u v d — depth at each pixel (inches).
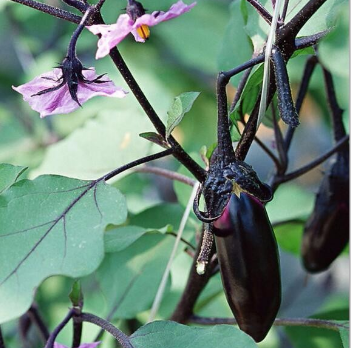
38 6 25.7
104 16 43.4
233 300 25.2
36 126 50.4
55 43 53.4
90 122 35.3
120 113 35.4
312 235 33.6
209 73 53.7
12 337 43.6
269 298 24.9
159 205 36.7
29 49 53.2
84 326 39.6
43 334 34.7
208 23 51.9
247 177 24.6
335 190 33.0
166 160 55.2
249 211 24.5
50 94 25.2
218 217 24.6
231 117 28.4
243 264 24.6
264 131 55.1
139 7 24.8
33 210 24.5
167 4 45.5
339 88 36.9
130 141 34.8
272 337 43.1
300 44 25.6
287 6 26.4
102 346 39.3
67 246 23.7
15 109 51.9
